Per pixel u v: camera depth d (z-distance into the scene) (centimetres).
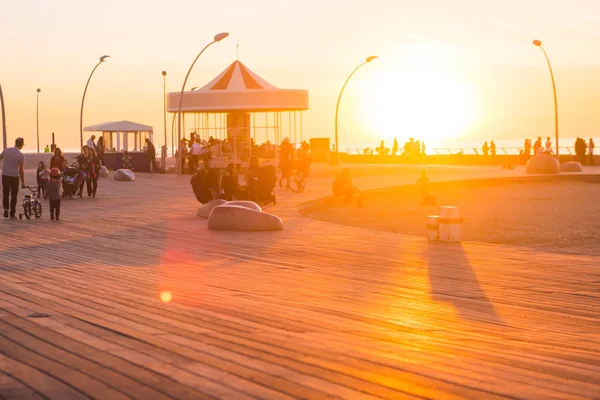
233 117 4794
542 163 4734
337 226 1894
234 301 884
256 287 1020
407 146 6606
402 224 2286
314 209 2681
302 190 3181
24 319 720
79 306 807
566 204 3073
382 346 645
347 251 1445
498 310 895
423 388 508
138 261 1266
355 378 527
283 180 3834
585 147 6028
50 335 647
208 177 2295
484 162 6350
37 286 957
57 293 900
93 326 691
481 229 2183
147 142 4869
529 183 4447
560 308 915
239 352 596
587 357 636
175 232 1738
